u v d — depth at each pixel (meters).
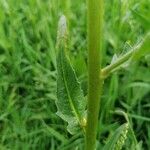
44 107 0.15
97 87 0.08
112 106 0.15
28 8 0.19
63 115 0.08
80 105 0.08
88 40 0.07
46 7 0.19
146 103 0.16
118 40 0.17
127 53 0.07
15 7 0.19
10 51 0.17
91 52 0.07
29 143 0.14
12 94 0.15
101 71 0.07
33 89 0.16
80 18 0.19
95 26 0.07
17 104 0.15
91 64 0.07
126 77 0.16
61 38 0.07
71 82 0.08
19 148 0.14
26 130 0.14
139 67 0.16
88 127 0.08
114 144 0.09
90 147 0.08
